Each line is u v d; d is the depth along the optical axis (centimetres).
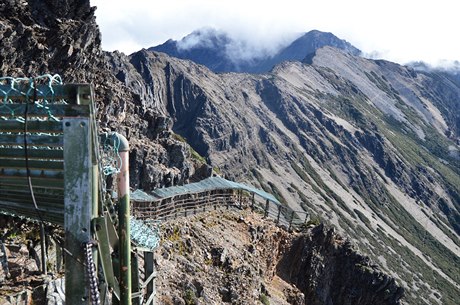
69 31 3844
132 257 1329
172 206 4472
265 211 5912
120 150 1032
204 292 3136
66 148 800
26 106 798
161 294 2689
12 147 838
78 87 808
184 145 5788
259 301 3731
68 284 816
